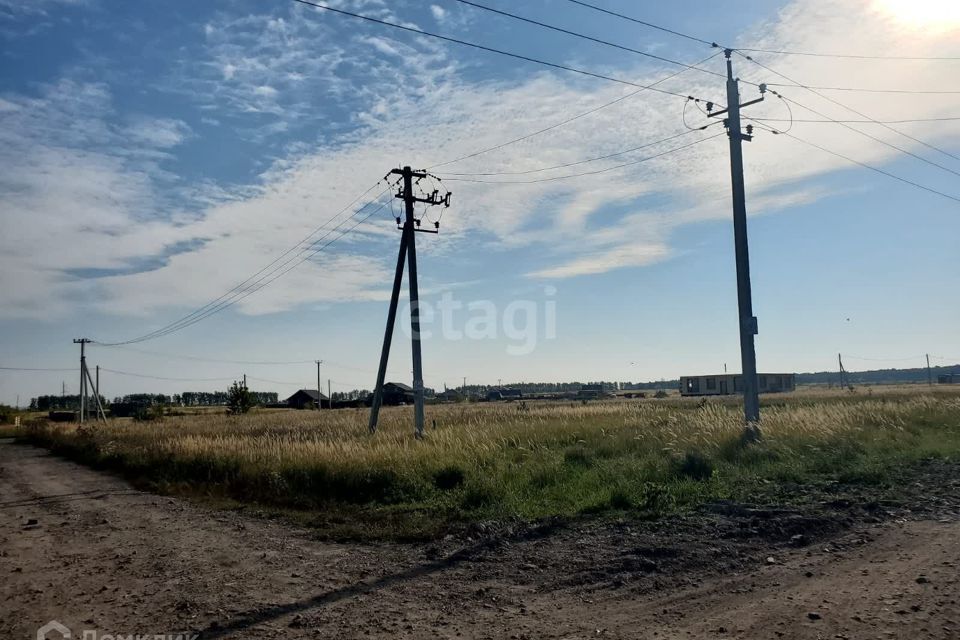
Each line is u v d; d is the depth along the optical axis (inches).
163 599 267.7
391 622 233.5
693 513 393.4
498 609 244.8
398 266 1032.2
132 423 2105.1
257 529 415.5
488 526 374.9
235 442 858.8
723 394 3681.1
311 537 386.9
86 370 2691.9
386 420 1534.2
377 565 315.0
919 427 786.8
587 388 4704.7
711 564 290.4
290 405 4638.3
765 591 251.0
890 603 229.6
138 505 537.0
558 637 214.2
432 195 1039.6
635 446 682.8
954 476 497.0
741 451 605.6
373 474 526.0
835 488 460.8
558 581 276.4
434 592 267.9
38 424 1918.1
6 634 229.3
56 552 364.2
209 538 391.9
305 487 537.6
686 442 653.3
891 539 319.9
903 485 466.3
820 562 286.2
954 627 205.9
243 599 264.4
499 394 4050.2
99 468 882.1
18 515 507.8
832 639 200.7
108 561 339.0
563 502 444.1
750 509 389.7
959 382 4731.8
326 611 247.8
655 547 317.7
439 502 468.4
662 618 227.9
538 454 646.5
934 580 252.7
